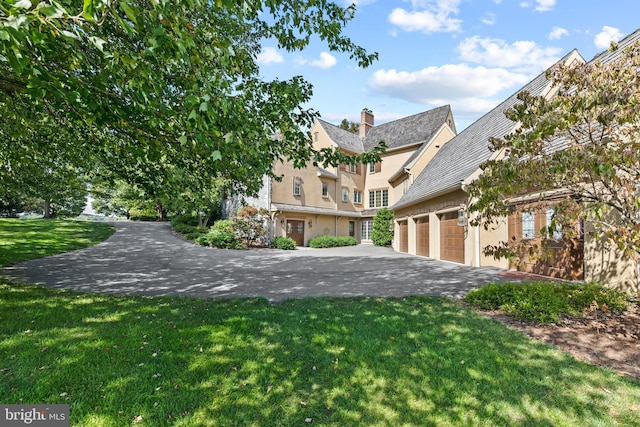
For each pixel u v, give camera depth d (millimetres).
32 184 9234
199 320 4812
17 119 5715
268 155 5070
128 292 6816
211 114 3174
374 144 27750
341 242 22922
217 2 3373
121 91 3418
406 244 18109
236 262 12242
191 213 24891
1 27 1879
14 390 2854
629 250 3793
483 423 2557
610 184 4625
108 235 18219
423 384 3084
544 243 4367
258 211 19172
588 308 5273
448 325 4676
